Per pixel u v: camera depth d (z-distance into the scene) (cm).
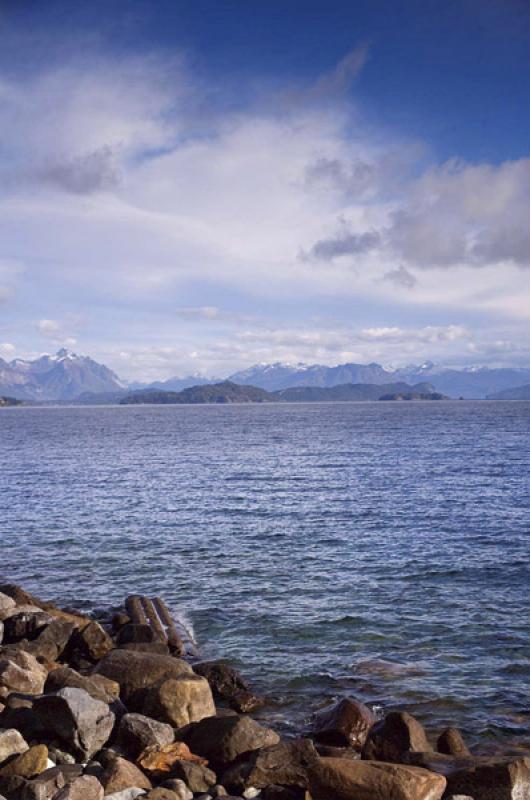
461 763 1059
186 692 1287
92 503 4212
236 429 14138
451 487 4738
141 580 2516
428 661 1720
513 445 8500
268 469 6047
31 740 1178
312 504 4097
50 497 4466
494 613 2091
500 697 1517
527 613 2091
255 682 1609
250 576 2536
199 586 2416
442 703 1488
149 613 2014
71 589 2422
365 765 1025
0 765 1089
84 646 1709
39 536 3278
